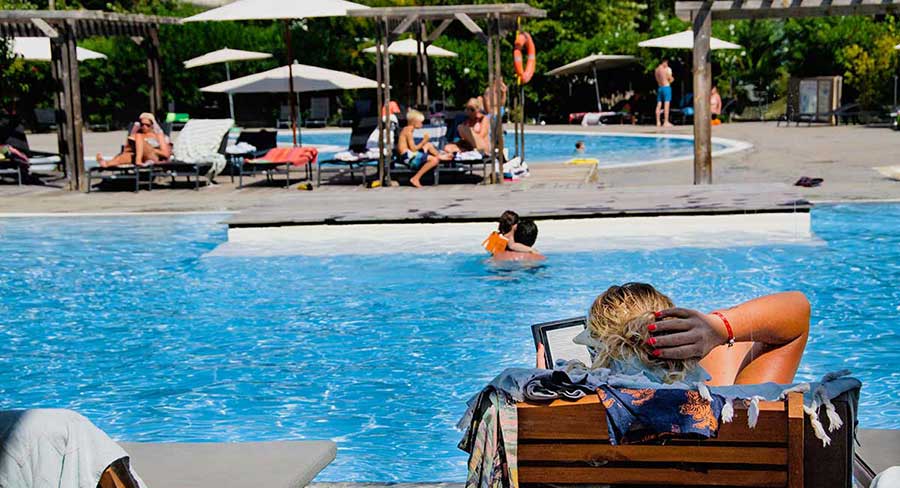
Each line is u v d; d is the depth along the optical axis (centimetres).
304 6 1819
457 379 697
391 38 1628
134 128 1745
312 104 3575
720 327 297
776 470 270
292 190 1641
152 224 1352
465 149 1684
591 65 3500
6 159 1794
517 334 805
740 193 1299
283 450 440
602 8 4122
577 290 941
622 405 266
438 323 844
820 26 3309
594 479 275
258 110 3725
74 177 1716
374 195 1431
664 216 1178
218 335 827
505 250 1078
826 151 2077
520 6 1577
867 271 988
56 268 1102
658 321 288
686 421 264
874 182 1533
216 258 1129
